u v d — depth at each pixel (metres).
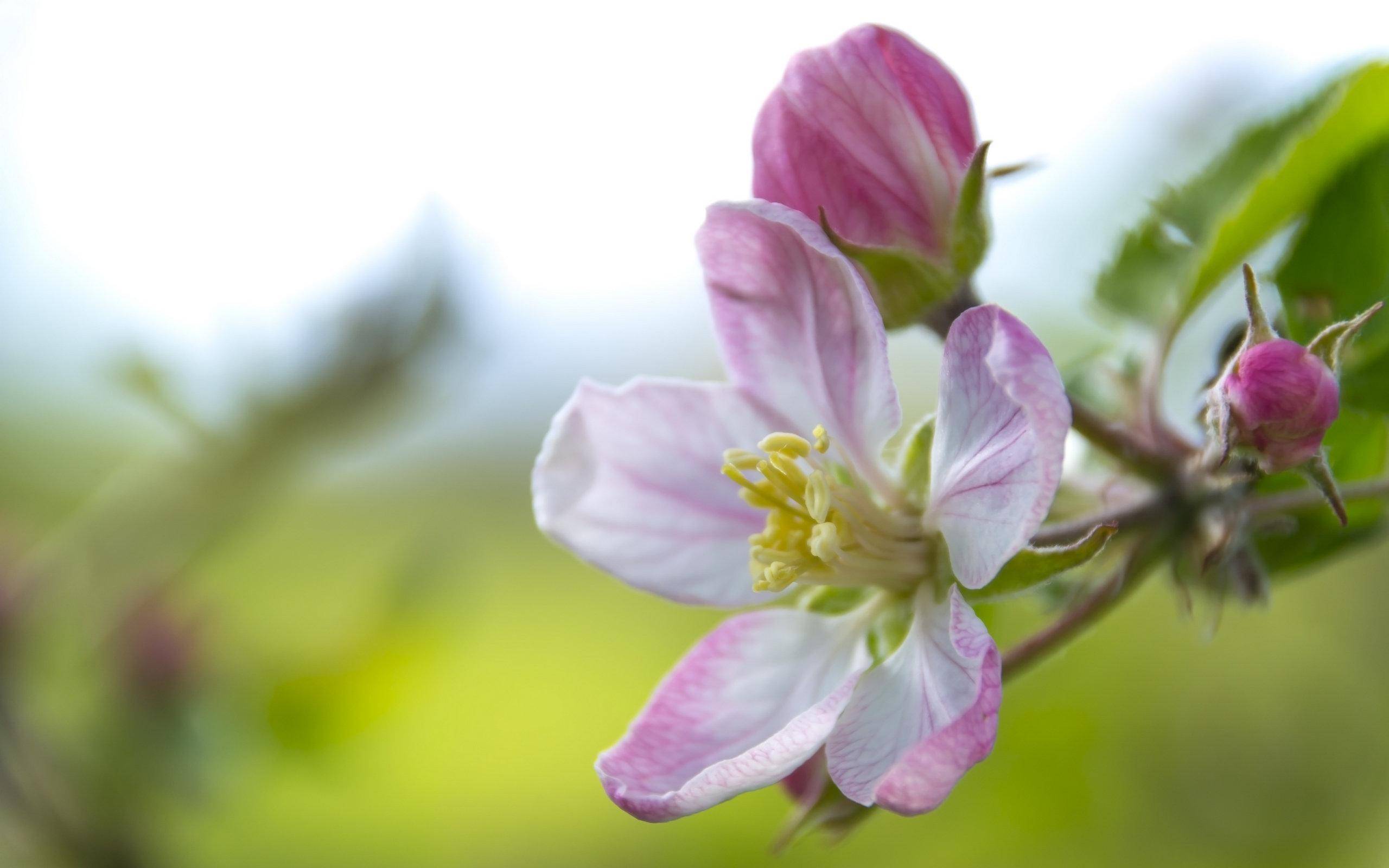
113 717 0.34
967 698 0.26
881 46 0.27
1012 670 0.26
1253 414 0.26
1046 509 0.25
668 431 0.28
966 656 0.26
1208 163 0.29
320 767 0.35
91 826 0.34
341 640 0.35
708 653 0.28
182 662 0.34
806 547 0.27
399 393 0.35
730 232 0.27
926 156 0.27
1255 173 0.29
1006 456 0.26
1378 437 0.28
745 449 0.28
